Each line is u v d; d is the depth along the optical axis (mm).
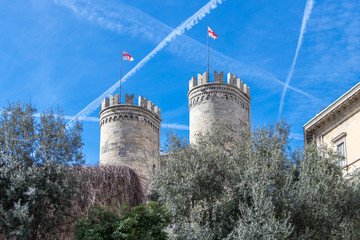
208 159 29844
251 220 25391
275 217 26938
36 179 26031
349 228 29391
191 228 26312
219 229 26953
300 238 26438
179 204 28703
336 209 29594
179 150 30953
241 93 52625
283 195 27406
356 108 40688
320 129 45812
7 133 27125
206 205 28828
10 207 25844
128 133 51469
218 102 49969
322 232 27875
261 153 30031
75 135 28703
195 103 50906
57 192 26266
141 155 51219
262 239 24484
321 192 29016
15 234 24641
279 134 31812
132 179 35812
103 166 35219
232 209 27734
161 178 29922
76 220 26516
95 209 26125
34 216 26391
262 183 26688
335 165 31969
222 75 51625
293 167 29484
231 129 34750
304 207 27938
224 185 29828
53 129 28125
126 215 25484
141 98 53500
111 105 52719
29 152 27188
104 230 24812
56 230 29062
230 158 30406
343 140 41938
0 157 26234
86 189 31953
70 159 27719
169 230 30812
